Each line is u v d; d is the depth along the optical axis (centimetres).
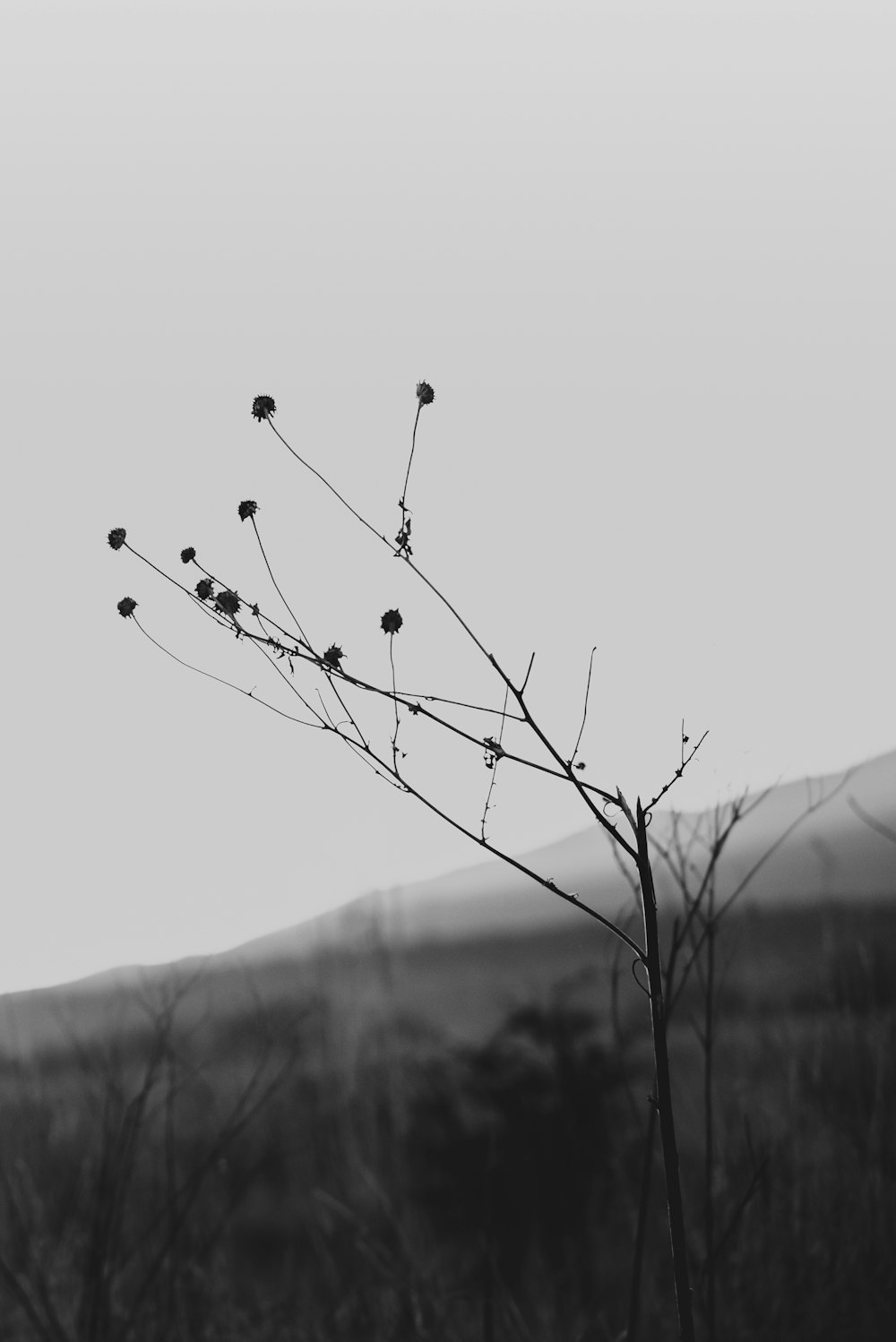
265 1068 396
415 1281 376
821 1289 360
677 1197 270
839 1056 381
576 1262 384
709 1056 324
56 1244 359
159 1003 377
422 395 280
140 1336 347
